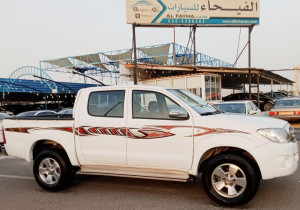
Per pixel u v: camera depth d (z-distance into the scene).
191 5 21.42
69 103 46.66
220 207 3.87
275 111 13.16
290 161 3.72
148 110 4.36
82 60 36.88
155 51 28.23
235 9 21.88
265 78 28.36
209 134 3.92
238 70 21.00
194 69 19.94
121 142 4.38
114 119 4.47
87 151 4.60
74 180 5.51
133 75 20.62
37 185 5.30
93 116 4.62
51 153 4.82
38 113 13.05
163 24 21.39
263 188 4.60
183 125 4.06
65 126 4.77
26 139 5.06
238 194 3.81
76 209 3.98
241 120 3.95
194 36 22.25
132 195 4.50
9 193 4.83
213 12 21.70
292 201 3.98
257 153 3.65
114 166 4.50
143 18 20.75
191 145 4.00
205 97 19.23
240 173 3.82
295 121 14.30
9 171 6.48
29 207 4.13
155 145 4.19
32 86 35.41
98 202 4.23
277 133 3.71
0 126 9.27
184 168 4.08
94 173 4.56
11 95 38.12
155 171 4.28
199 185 4.90
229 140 3.80
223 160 3.86
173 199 4.25
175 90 4.69
